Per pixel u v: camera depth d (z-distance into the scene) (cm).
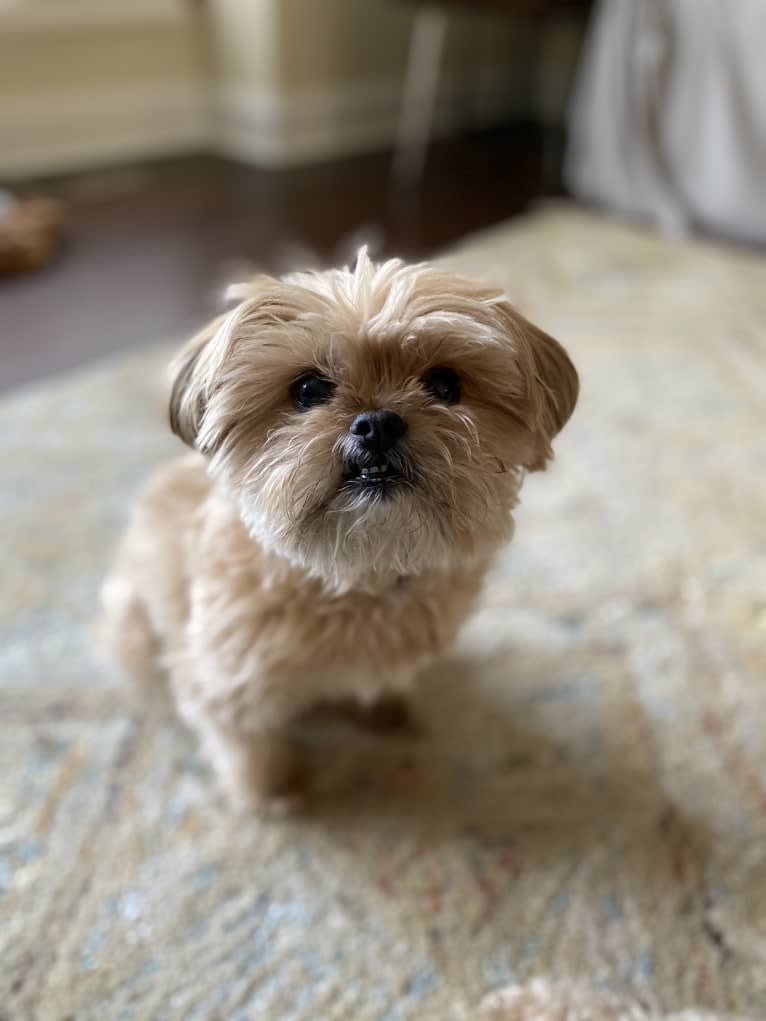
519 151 155
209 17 137
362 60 147
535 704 45
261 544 33
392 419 29
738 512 59
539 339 34
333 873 37
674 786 41
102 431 66
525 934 34
